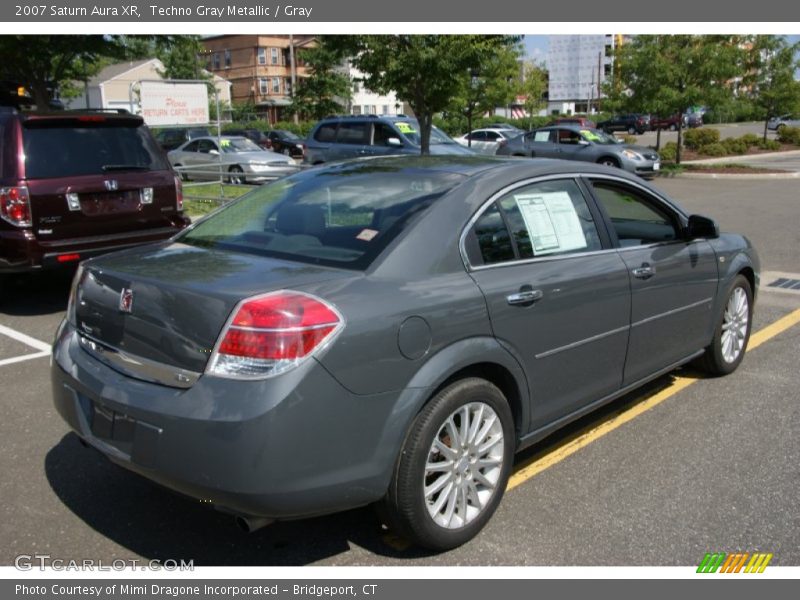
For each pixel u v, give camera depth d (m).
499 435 3.47
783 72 32.41
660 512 3.67
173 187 7.80
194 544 3.40
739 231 12.46
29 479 3.98
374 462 2.99
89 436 3.23
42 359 5.97
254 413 2.70
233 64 70.75
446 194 3.54
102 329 3.30
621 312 4.18
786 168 24.88
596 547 3.38
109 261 3.58
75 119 7.26
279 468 2.74
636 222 4.58
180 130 29.19
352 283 3.05
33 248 6.92
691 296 4.86
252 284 2.98
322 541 3.43
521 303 3.52
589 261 4.01
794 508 3.71
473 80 26.83
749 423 4.75
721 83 24.52
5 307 7.68
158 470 2.88
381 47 14.99
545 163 4.10
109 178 7.31
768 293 8.30
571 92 94.75
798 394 5.26
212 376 2.81
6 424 4.69
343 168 4.26
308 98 44.00
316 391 2.79
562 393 3.89
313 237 3.51
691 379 5.56
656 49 24.17
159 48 17.03
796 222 13.38
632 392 5.31
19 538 3.43
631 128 55.88
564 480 4.00
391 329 2.99
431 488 3.21
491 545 3.39
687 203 16.41
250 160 20.31
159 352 3.01
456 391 3.23
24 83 15.51
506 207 3.71
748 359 6.03
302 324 2.79
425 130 16.03
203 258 3.46
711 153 30.09
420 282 3.21
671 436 4.56
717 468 4.13
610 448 4.39
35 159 6.97
